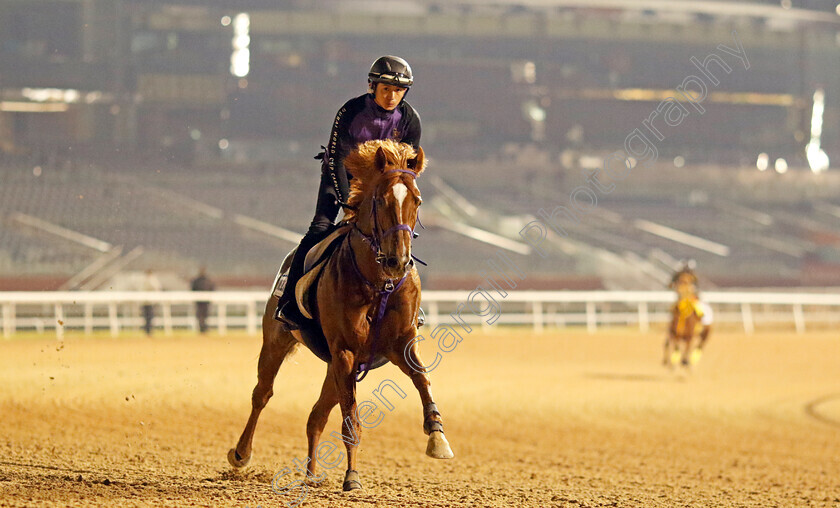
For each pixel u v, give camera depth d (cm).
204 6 6172
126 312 3000
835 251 5388
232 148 6088
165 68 5944
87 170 5166
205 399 1330
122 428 1065
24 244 4200
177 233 4597
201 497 596
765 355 2334
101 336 2459
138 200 4906
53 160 5272
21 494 576
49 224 4466
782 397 1625
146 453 888
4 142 5441
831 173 6319
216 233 4675
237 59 6106
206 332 2556
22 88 5681
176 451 916
